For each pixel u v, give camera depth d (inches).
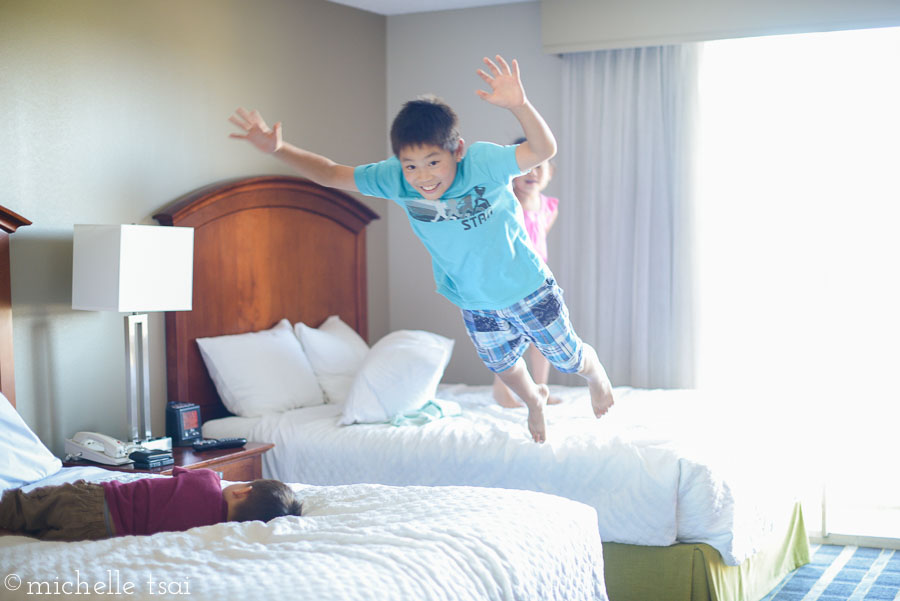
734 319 185.5
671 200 187.8
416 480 138.0
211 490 94.0
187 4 160.4
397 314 219.3
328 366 177.5
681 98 185.0
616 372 192.9
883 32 177.2
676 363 187.9
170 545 82.5
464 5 205.3
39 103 134.1
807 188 179.5
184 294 138.9
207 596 69.9
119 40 146.9
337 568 74.9
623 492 123.3
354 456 143.0
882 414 184.7
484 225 95.7
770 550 144.2
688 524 121.4
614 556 124.3
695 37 180.2
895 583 146.5
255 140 98.6
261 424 153.9
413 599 72.0
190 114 161.2
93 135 142.7
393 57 216.2
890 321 183.0
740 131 183.6
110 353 147.1
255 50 176.1
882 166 180.9
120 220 147.7
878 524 175.6
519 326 106.1
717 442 132.0
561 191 197.9
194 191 162.2
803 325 180.7
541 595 84.0
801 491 159.6
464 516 89.7
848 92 180.4
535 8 201.5
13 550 81.7
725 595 124.4
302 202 182.9
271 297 176.4
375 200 213.9
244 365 162.4
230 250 166.9
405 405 153.4
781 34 174.1
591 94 192.7
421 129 88.2
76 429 141.4
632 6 184.7
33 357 134.4
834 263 179.3
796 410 180.9
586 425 141.9
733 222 184.7
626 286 191.5
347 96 202.8
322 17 194.5
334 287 193.5
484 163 90.5
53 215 136.6
